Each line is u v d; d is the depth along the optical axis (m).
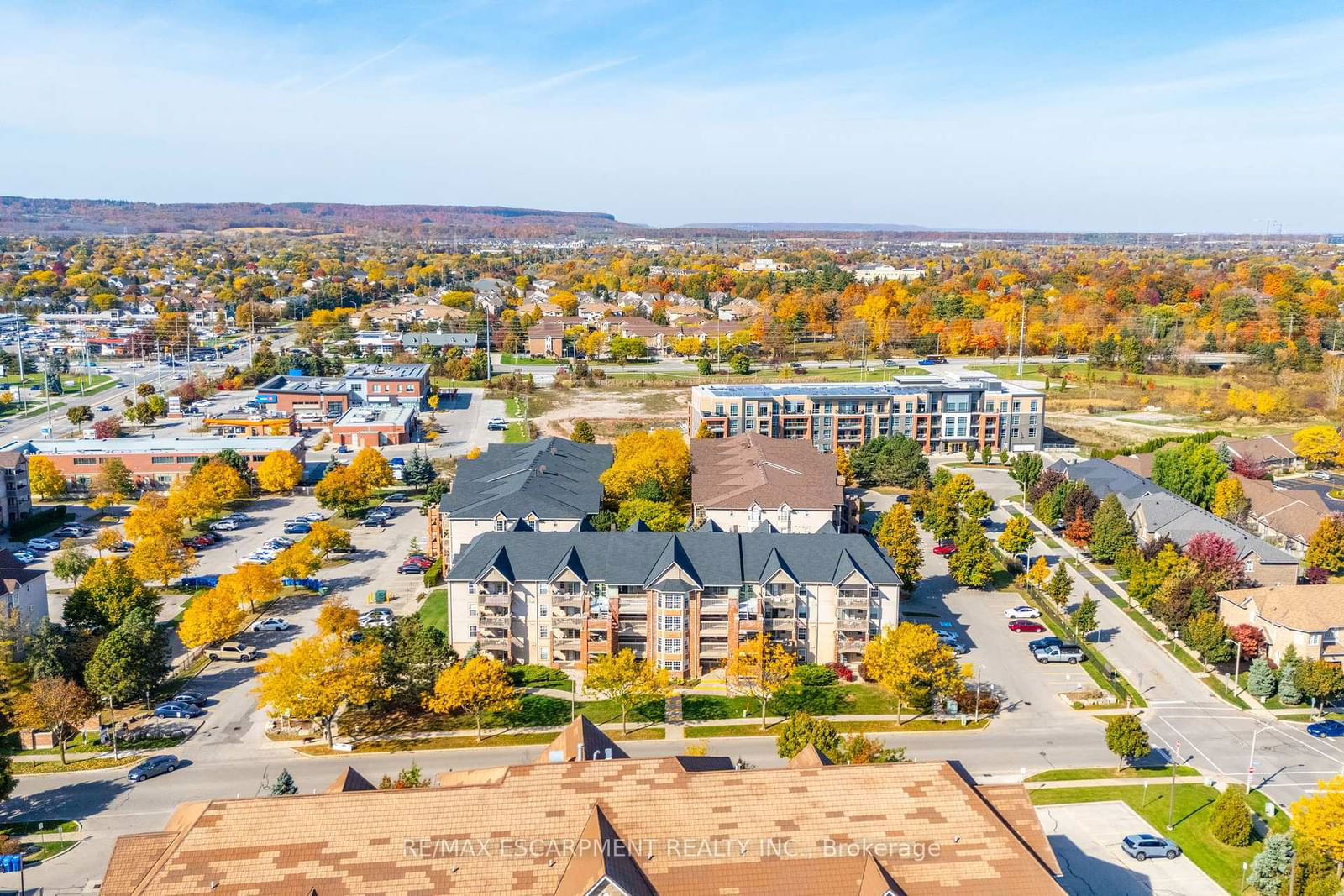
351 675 98.38
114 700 105.06
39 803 88.12
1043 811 87.38
